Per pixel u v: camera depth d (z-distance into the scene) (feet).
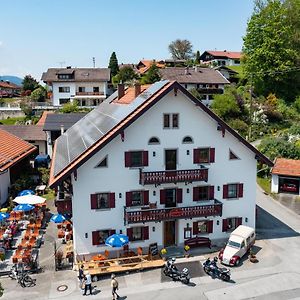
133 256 93.61
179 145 96.84
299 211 129.29
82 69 330.75
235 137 99.66
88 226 93.61
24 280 83.76
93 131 108.06
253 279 85.20
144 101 94.17
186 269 84.17
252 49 278.26
